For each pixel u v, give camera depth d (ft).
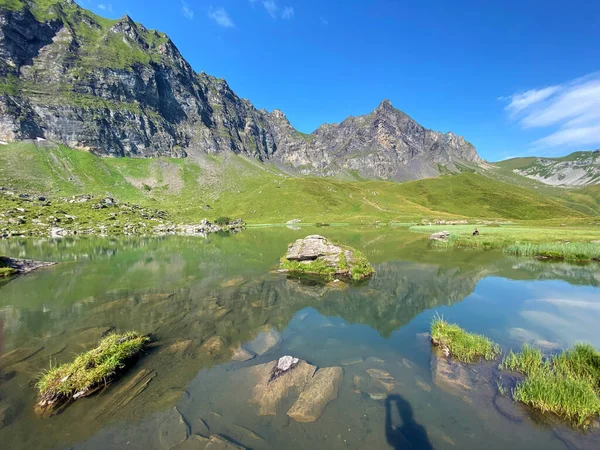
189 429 28.19
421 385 35.32
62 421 29.35
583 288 83.82
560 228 310.24
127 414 30.40
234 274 101.65
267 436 27.30
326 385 34.83
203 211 609.42
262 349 45.47
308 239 118.62
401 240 224.12
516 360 39.63
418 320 58.80
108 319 59.11
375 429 28.04
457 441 26.48
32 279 94.43
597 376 34.55
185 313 62.80
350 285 87.20
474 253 152.35
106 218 381.40
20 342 48.29
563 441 26.35
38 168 619.67
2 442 26.61
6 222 296.71
